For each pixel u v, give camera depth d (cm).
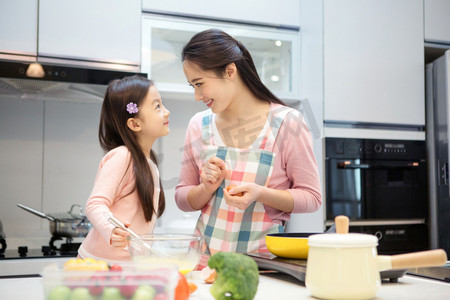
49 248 237
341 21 270
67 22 244
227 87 141
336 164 263
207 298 82
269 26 283
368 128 272
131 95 140
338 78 268
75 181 275
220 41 141
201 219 150
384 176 272
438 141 283
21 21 238
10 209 263
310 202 140
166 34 267
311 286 83
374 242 82
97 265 74
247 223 142
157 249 90
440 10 293
